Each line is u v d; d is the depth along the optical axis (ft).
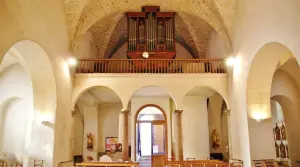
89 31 48.44
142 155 55.62
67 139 37.09
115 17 49.44
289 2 23.25
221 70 43.04
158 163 51.29
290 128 42.93
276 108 50.14
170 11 48.44
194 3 43.29
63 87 35.78
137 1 45.27
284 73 41.45
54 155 32.12
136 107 52.85
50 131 32.27
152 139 52.65
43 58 30.73
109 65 46.11
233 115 38.34
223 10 39.19
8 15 22.56
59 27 34.91
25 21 25.45
